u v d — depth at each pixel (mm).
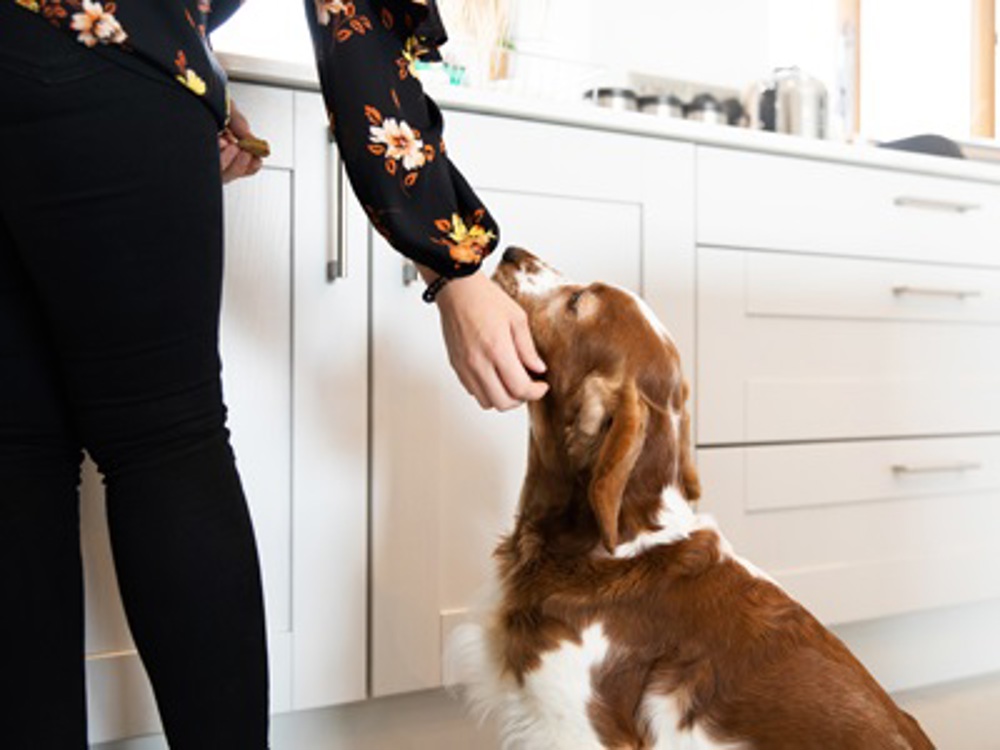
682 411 1090
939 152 1928
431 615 1339
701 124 1501
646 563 1011
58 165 690
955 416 1776
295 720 1312
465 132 1341
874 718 919
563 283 1109
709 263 1534
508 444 1391
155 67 716
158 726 1193
